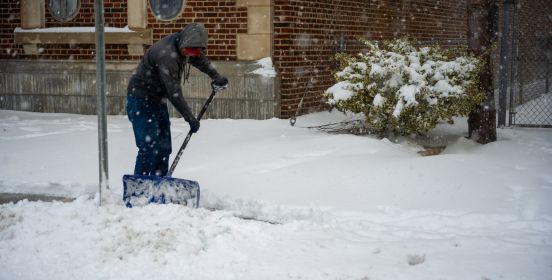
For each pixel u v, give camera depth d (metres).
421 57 9.29
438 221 5.79
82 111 12.59
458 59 9.05
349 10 13.12
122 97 12.22
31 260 4.88
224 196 6.52
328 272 4.55
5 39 13.05
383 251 4.99
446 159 7.34
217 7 11.47
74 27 12.54
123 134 10.07
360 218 5.96
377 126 9.16
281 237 5.32
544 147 8.72
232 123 10.85
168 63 6.18
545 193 6.39
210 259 4.84
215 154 8.33
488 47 9.38
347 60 9.49
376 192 6.60
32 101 12.86
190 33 6.16
